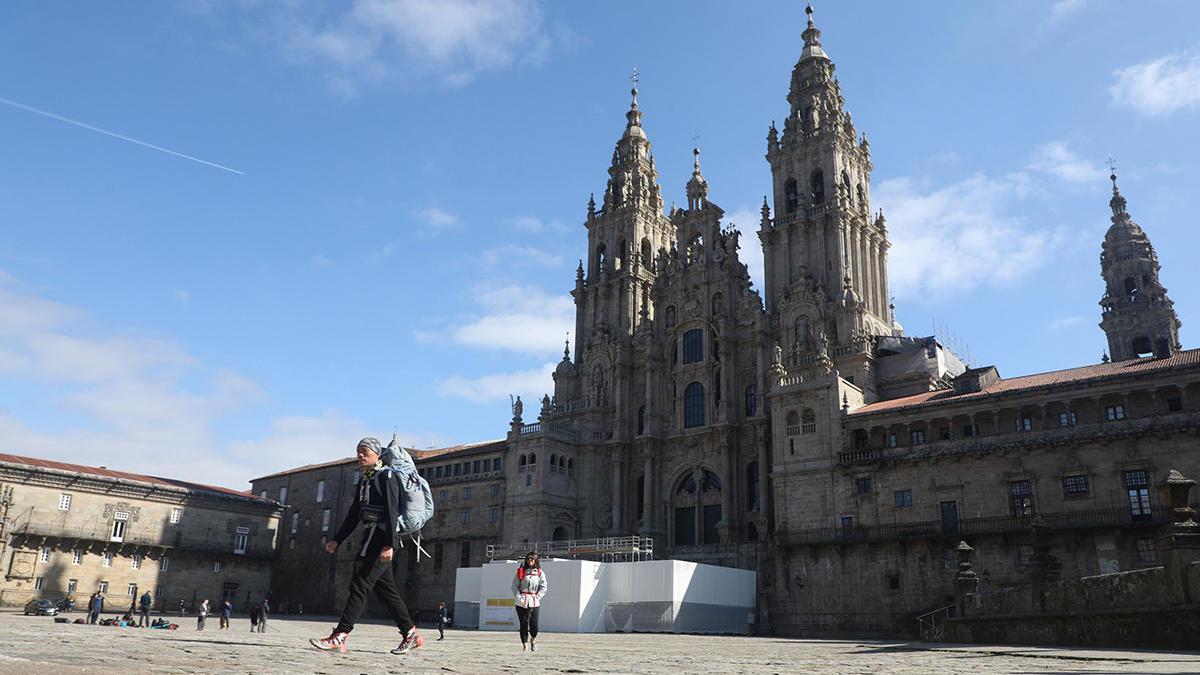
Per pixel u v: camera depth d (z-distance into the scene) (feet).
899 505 220.64
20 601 264.93
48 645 34.35
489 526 307.17
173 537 304.50
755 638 179.01
